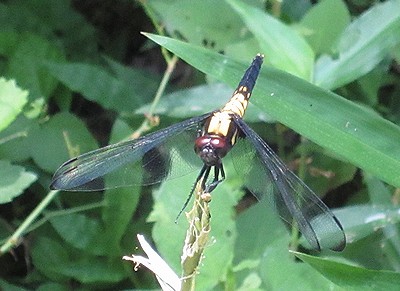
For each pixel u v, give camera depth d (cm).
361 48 37
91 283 39
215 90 39
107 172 32
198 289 34
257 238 35
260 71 33
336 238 30
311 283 34
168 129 31
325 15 38
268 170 31
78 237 38
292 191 30
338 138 33
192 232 29
